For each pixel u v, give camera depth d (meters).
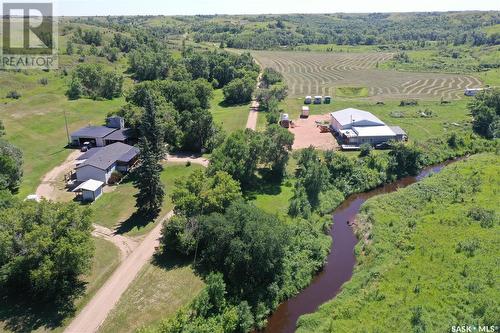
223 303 57.25
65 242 56.22
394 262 66.38
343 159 103.69
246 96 171.75
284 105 163.75
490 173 97.44
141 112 116.06
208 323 53.84
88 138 114.38
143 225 77.25
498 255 65.69
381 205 86.81
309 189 91.44
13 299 57.62
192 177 75.44
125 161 97.75
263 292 62.31
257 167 102.25
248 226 64.12
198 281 62.28
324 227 81.12
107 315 55.69
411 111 152.25
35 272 54.25
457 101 167.50
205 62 197.88
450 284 59.97
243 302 58.78
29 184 93.50
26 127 126.25
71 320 54.66
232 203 70.94
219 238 64.00
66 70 187.12
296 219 80.62
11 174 89.44
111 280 62.38
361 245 74.94
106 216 80.38
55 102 152.12
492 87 188.38
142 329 50.12
